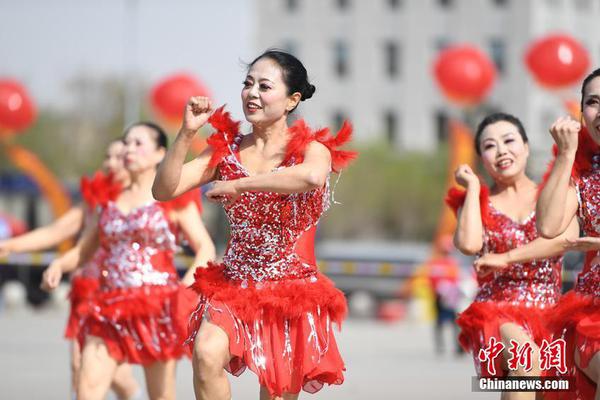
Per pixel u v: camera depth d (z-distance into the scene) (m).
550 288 16.69
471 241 16.38
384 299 59.19
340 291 14.48
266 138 14.21
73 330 19.66
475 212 16.55
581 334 14.09
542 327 16.30
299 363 14.04
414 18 130.88
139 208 18.30
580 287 14.45
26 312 57.34
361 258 60.00
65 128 120.25
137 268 18.20
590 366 13.90
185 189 14.09
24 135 114.06
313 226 14.30
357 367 32.59
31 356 34.38
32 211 65.12
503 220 16.91
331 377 14.27
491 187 17.62
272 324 14.06
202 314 14.21
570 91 35.00
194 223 18.41
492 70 38.19
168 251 18.44
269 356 13.98
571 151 13.77
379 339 44.28
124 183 19.02
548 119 122.44
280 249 14.12
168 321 18.08
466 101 38.84
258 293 13.96
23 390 25.75
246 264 14.16
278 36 133.25
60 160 118.38
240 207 14.00
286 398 14.49
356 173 118.00
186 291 18.16
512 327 16.27
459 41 128.38
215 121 14.27
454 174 17.00
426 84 131.00
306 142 13.90
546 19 122.50
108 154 19.19
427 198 117.94
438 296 38.31
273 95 13.98
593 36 123.75
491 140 17.16
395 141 132.00
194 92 35.91
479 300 16.86
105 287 18.28
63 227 19.89
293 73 14.13
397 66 132.00
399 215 118.19
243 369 14.34
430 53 130.75
